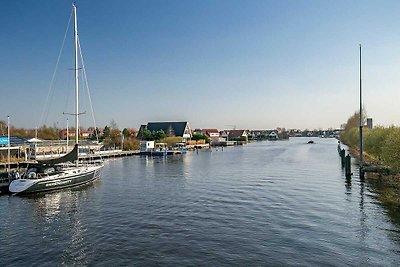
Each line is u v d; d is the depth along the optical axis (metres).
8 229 24.00
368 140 63.91
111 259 18.12
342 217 25.62
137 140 123.94
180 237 21.45
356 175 48.72
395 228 22.81
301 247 19.36
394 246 19.45
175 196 35.38
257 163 74.12
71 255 18.84
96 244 20.52
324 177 47.97
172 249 19.36
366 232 22.00
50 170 40.19
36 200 33.88
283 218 25.52
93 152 88.88
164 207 30.08
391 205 29.42
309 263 17.17
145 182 46.56
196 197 34.56
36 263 17.84
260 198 33.19
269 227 23.27
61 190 39.41
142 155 106.12
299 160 80.38
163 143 123.88
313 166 64.75
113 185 43.78
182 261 17.61
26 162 60.41
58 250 19.66
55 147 75.62
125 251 19.22
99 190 39.78
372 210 27.73
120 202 32.59
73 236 22.16
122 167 69.62
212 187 41.03
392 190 36.25
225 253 18.62
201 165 72.12
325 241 20.33
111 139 119.50
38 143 73.81
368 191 36.06
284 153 110.94
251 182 44.47
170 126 155.12
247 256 18.14
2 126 101.94
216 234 21.92
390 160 40.41
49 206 31.19
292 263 17.19
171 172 59.09
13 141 78.62
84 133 147.38
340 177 47.56
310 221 24.62
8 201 33.44
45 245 20.53
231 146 179.75
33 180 36.50
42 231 23.42
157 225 24.27
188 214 27.33
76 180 41.88
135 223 24.91
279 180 45.78
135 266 17.12
